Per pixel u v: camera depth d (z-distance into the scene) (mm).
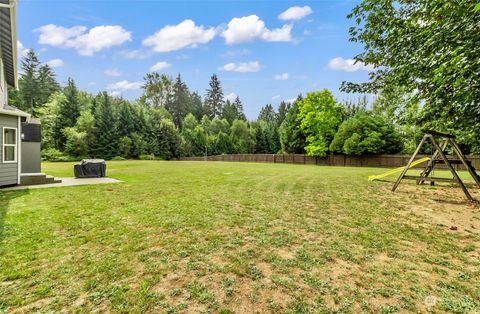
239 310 1948
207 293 2150
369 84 6852
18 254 2824
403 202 5465
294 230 3672
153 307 1969
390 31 5375
